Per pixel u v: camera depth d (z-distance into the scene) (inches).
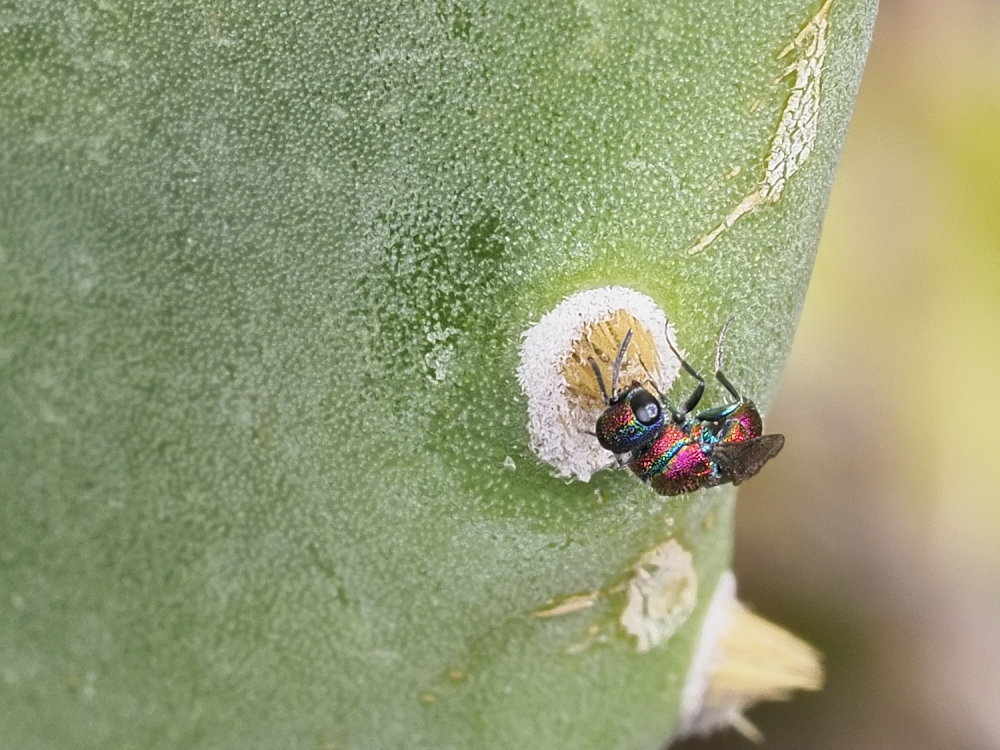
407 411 3.2
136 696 3.2
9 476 3.2
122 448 3.2
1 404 3.2
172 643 3.2
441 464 3.2
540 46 3.1
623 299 3.1
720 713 3.5
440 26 3.1
